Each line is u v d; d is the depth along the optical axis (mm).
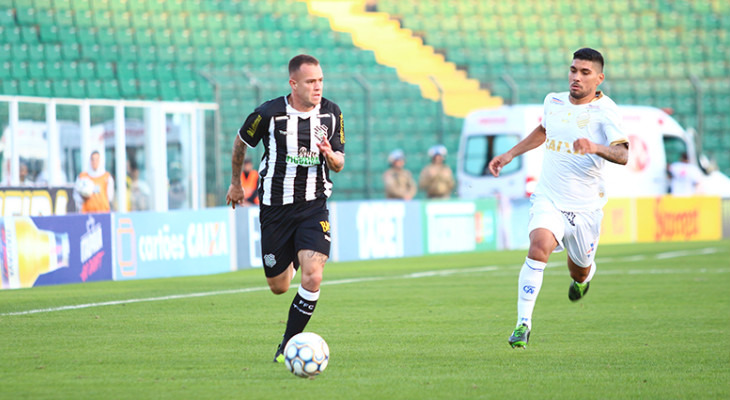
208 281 44812
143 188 56250
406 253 62844
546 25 117000
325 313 31688
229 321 29531
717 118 103562
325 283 42844
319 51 106438
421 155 96312
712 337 25938
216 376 19859
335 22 111875
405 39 111500
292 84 21516
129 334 26516
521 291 23438
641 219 75438
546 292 38500
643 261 55031
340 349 23781
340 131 22188
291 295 37688
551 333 26844
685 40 117438
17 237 41500
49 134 51844
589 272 27016
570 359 22188
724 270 48500
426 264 55094
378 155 94375
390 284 42344
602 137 24281
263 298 36562
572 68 24125
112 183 53719
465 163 77500
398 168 72625
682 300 35375
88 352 23219
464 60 110062
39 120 51531
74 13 97250
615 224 73875
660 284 41531
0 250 40656
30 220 42156
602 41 115938
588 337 26000
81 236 44438
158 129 56562
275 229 22156
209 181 61656
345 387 18594
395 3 116250
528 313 23219
